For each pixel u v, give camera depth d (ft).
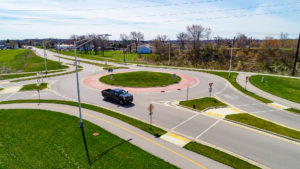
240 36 320.29
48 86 105.19
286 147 43.32
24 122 56.18
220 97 86.33
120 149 40.96
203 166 35.45
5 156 39.40
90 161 36.91
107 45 467.52
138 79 121.49
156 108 69.56
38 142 44.70
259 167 35.60
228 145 43.78
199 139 46.50
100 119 58.13
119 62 228.84
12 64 204.23
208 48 246.88
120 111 66.44
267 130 51.37
